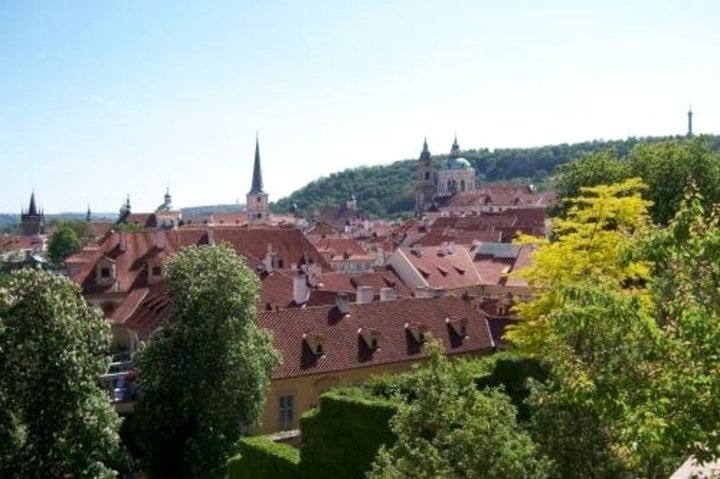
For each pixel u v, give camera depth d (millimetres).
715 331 13961
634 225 36125
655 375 15164
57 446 32344
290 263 97438
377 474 19828
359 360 53188
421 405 19578
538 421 19922
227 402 41688
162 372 41594
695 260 14750
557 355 18438
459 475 18156
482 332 60094
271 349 44562
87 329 34531
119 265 85750
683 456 16016
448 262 102188
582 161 82250
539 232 146000
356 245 136875
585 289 16484
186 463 41094
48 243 198750
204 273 41875
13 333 32781
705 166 73875
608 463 18812
